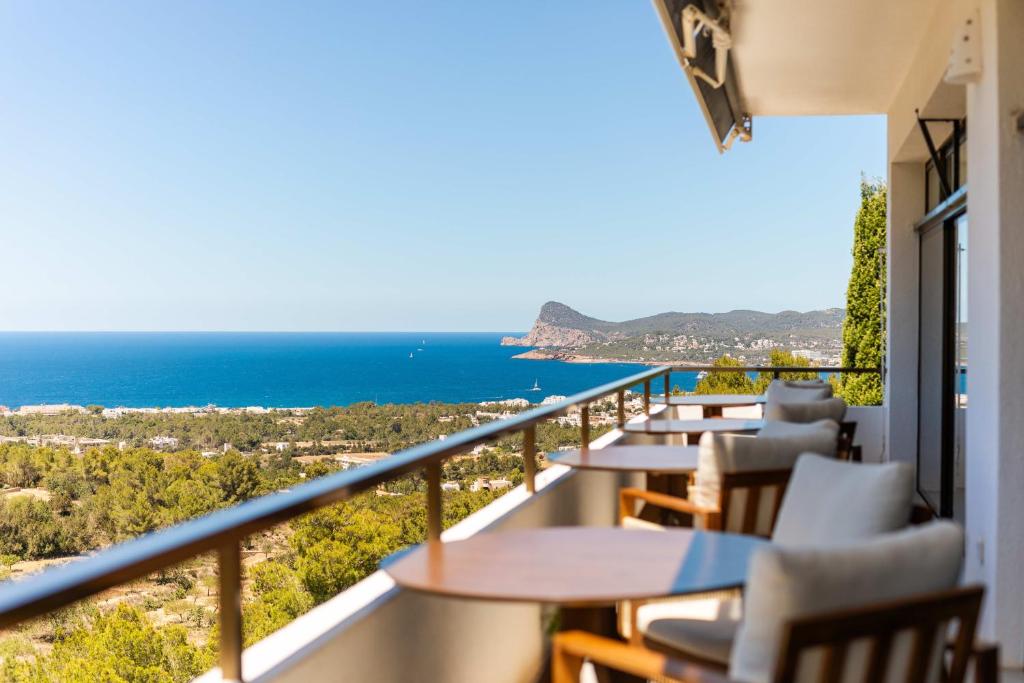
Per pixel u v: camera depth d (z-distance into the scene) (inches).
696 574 80.0
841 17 204.4
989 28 140.6
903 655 59.6
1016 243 134.5
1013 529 134.6
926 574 59.9
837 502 90.7
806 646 53.4
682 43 185.8
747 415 382.3
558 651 70.8
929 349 265.9
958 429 219.8
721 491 117.1
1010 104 135.1
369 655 85.5
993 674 65.8
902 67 241.1
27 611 45.2
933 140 246.4
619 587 76.1
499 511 130.5
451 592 75.7
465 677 107.7
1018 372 134.2
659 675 64.9
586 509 174.4
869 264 457.1
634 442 239.9
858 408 330.0
